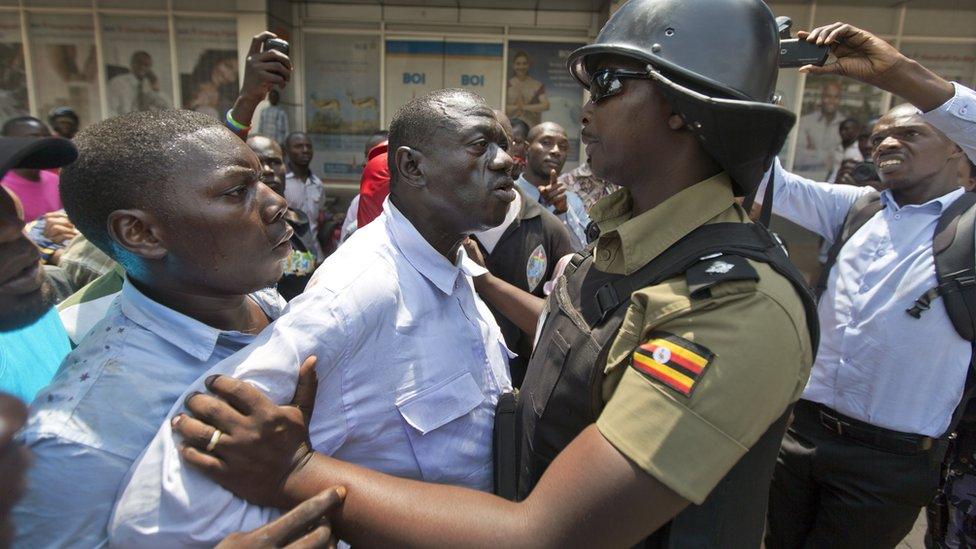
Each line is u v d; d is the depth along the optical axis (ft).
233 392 2.58
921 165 6.04
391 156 3.74
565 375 3.12
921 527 8.75
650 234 3.02
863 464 6.16
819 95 22.99
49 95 24.16
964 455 6.17
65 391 2.70
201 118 3.02
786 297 2.66
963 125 4.69
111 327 3.02
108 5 23.29
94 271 5.61
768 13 3.01
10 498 2.34
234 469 2.55
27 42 23.58
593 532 2.51
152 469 2.53
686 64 2.77
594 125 3.16
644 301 2.78
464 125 3.46
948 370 5.82
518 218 7.57
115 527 2.49
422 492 2.73
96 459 2.58
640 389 2.57
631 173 3.12
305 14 24.79
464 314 3.89
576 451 2.63
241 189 2.92
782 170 7.57
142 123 2.84
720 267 2.67
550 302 3.81
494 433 3.86
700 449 2.46
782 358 2.58
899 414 5.94
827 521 6.55
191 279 2.99
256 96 5.79
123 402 2.74
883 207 6.59
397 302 3.38
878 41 4.46
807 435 6.56
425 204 3.60
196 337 3.04
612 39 3.03
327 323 3.02
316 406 3.14
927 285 5.83
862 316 6.20
